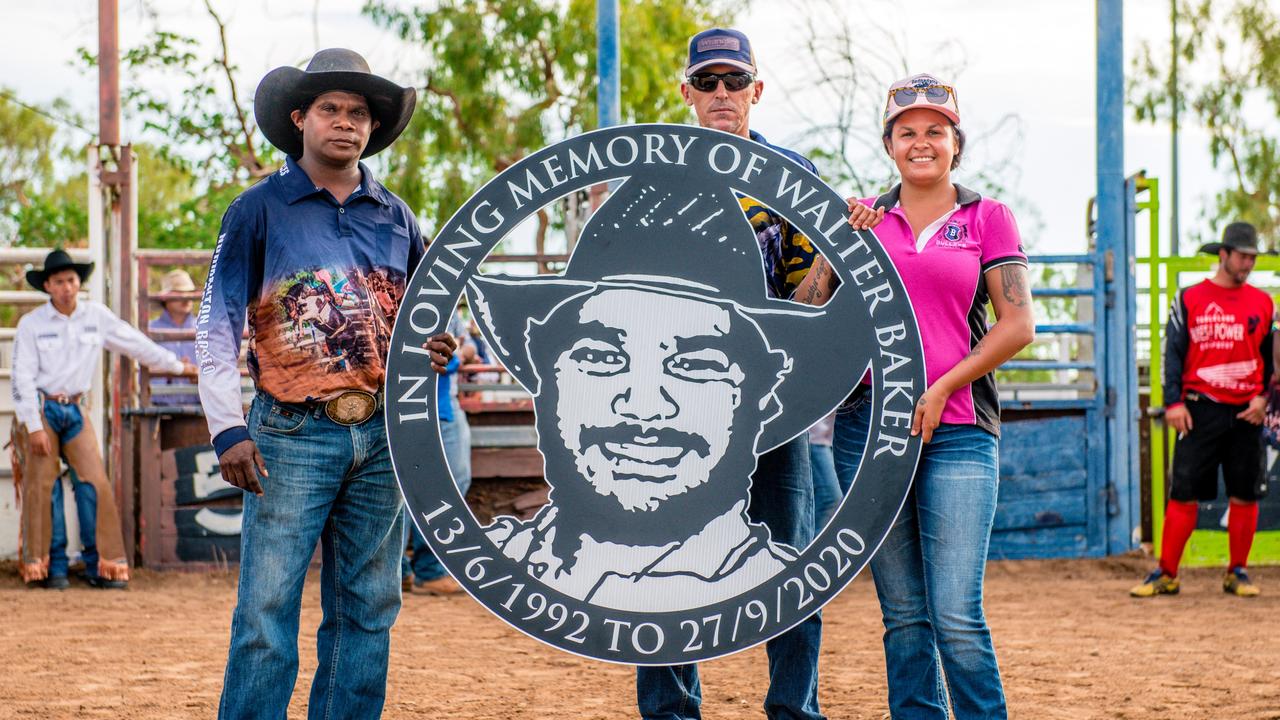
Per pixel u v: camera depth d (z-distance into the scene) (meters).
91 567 8.69
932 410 3.67
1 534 9.44
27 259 9.59
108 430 9.38
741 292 3.79
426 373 3.71
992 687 3.65
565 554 3.73
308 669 5.63
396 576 3.86
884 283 3.74
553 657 6.11
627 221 3.79
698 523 3.75
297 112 3.76
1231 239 8.20
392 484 3.79
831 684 5.39
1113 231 10.01
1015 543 9.95
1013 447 9.95
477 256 3.75
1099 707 4.91
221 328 3.60
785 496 4.07
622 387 3.77
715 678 5.62
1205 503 9.76
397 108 3.86
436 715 4.80
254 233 3.67
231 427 3.56
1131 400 10.04
